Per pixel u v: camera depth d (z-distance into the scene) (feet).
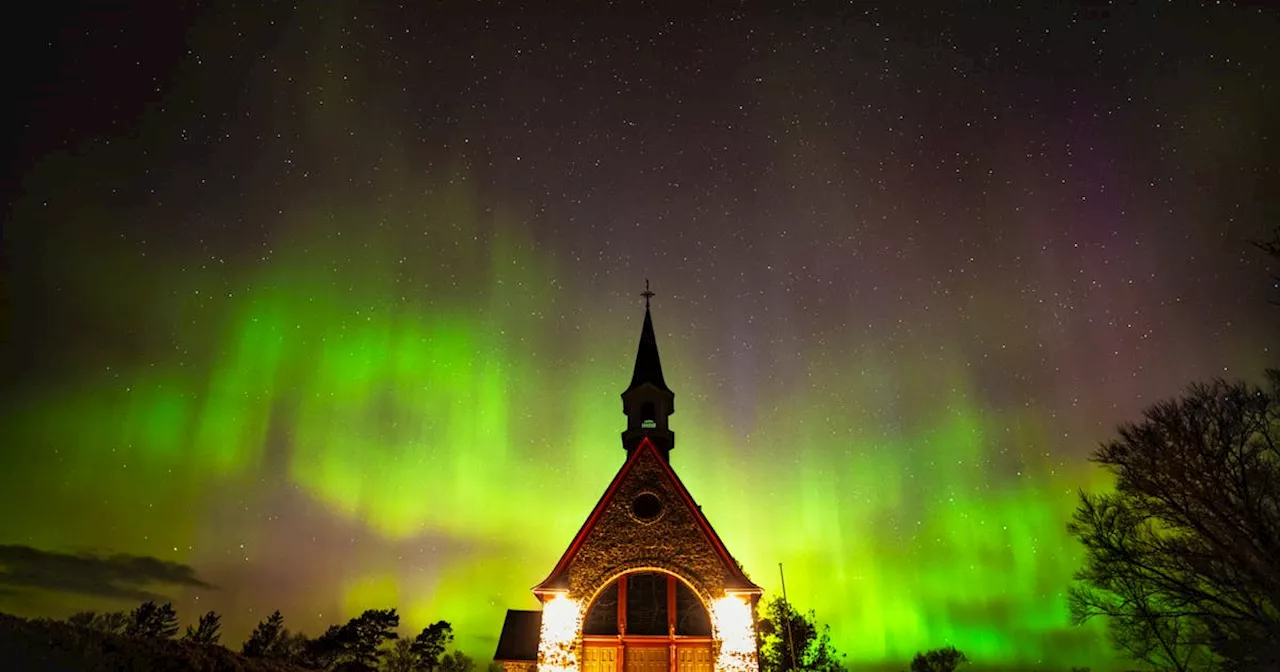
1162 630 60.75
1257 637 52.70
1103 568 62.59
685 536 89.15
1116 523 63.82
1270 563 51.93
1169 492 57.16
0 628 65.05
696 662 84.23
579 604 86.28
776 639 148.77
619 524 90.27
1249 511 53.42
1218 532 55.36
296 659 174.91
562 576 88.12
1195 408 57.31
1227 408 56.39
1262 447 54.90
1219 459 55.11
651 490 91.86
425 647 198.80
